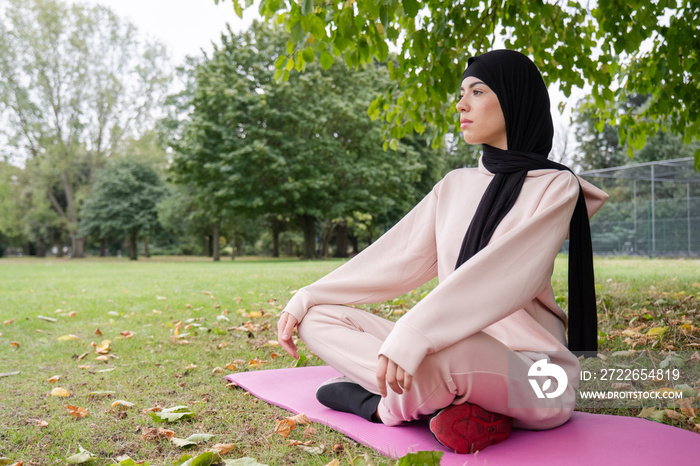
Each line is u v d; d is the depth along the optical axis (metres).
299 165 23.38
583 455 1.59
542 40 4.40
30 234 39.72
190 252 51.00
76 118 34.03
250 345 3.79
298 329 2.03
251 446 1.88
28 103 32.75
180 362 3.32
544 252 1.60
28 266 19.03
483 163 1.93
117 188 33.22
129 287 8.42
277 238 37.41
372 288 2.01
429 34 4.01
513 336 1.78
